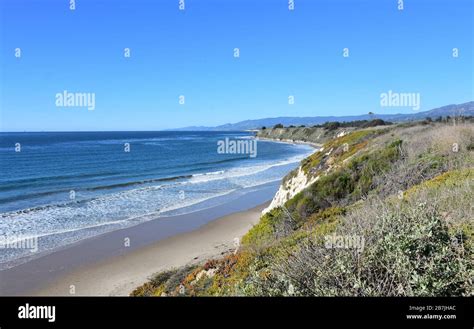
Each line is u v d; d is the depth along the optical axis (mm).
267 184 36906
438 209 5730
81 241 18375
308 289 4027
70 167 51219
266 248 8203
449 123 17500
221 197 30328
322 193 13195
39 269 14672
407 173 11234
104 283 13188
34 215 23984
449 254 4055
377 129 23312
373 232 4793
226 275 7676
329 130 104188
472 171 8797
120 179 41188
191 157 68312
